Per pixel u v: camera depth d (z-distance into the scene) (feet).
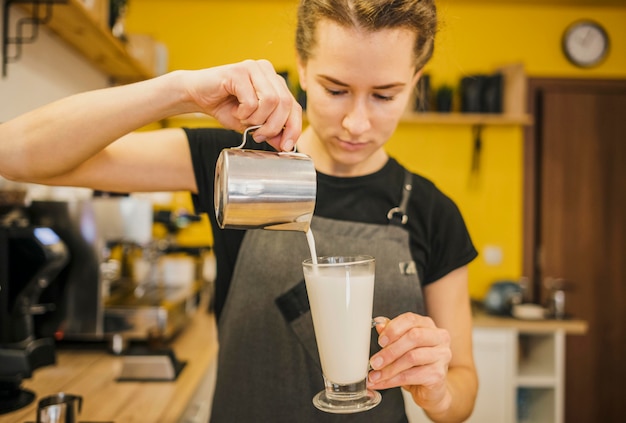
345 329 2.72
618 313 12.96
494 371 10.50
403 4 3.16
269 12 12.69
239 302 4.14
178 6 12.68
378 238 4.16
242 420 4.11
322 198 4.25
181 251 9.66
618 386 13.00
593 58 12.82
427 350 3.00
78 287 7.07
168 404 5.37
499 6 12.80
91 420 4.93
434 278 4.33
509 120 12.06
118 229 7.04
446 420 3.71
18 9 6.79
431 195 4.37
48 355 5.53
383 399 4.17
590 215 12.92
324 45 3.26
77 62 9.20
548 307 11.92
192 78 3.07
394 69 3.23
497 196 12.88
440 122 12.40
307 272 2.79
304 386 4.06
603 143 12.92
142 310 7.11
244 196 2.70
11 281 5.79
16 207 6.61
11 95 6.82
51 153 3.18
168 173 3.93
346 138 3.58
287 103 2.90
